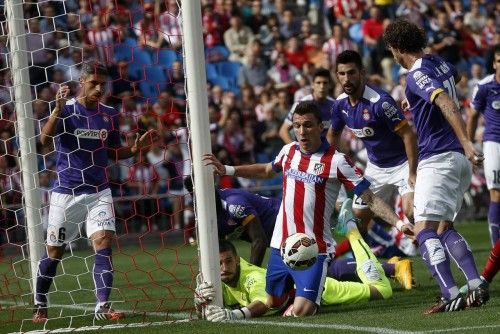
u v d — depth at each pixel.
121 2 25.03
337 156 10.45
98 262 11.45
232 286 11.14
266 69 30.81
